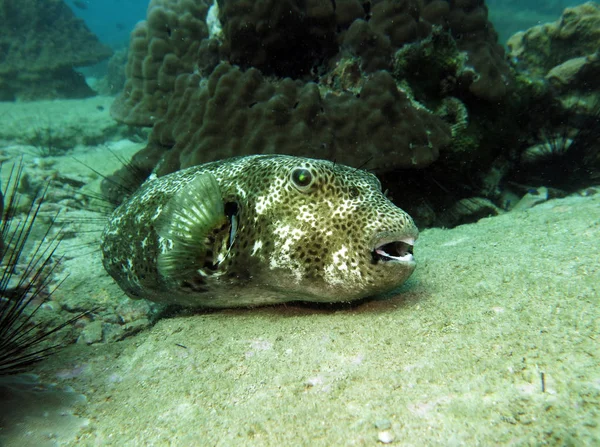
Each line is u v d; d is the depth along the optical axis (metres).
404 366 0.42
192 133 1.01
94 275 0.86
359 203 0.52
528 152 1.26
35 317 0.71
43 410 0.46
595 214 0.71
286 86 0.93
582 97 1.37
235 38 1.01
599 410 0.33
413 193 1.05
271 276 0.54
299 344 0.49
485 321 0.46
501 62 1.10
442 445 0.33
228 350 0.51
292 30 1.00
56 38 3.59
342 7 0.99
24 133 2.28
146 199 0.66
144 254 0.64
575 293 0.47
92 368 0.55
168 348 0.55
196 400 0.44
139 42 1.39
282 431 0.38
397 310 0.53
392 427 0.36
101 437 0.42
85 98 3.62
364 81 0.96
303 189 0.53
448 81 1.04
